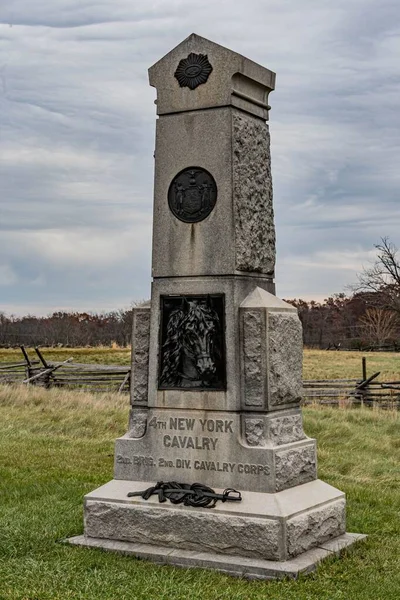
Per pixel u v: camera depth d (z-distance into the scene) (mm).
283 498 7906
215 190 8453
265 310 8125
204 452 8289
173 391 8500
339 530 8555
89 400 21672
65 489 11273
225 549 7773
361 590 6973
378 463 14641
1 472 12633
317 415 20578
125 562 7664
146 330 8797
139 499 8297
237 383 8195
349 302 85875
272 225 9094
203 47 8602
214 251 8391
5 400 21500
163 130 8742
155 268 8703
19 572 7301
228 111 8453
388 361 48812
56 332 70500
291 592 6812
